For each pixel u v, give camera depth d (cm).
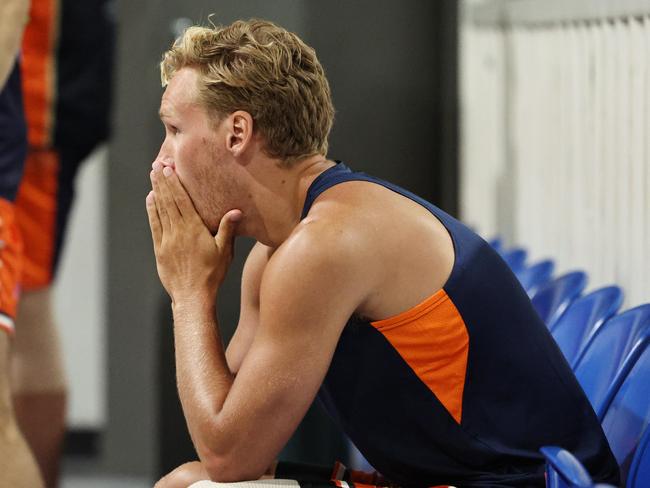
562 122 1160
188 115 627
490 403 607
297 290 566
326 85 642
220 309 1433
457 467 621
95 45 1316
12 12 966
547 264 951
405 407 609
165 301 1477
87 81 1315
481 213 1427
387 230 581
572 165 1133
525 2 1273
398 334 590
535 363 612
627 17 980
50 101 1289
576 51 1118
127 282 1623
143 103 1590
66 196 1323
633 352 636
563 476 488
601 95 1048
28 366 1303
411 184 1530
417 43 1512
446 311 589
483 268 604
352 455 1247
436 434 612
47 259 1304
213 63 620
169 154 649
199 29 635
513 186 1326
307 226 579
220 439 585
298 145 623
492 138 1389
